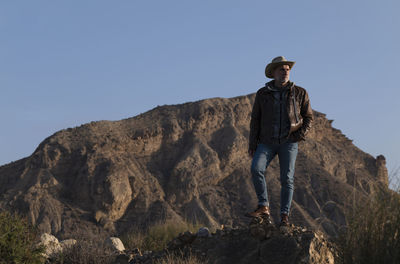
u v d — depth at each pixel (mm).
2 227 7840
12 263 7457
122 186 59469
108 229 54188
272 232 6641
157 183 64188
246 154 71438
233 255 6816
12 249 7523
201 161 67438
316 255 6160
